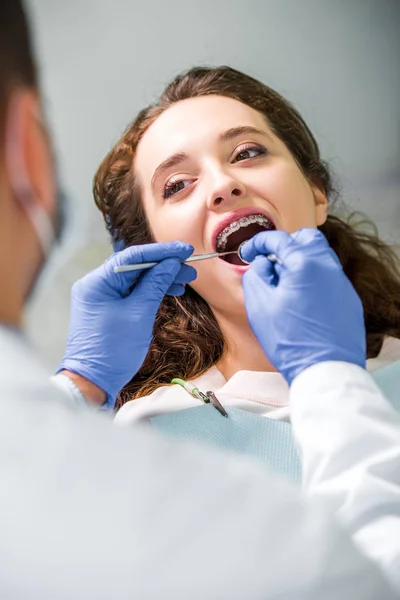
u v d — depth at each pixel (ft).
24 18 1.81
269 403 5.26
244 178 5.62
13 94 1.74
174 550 1.53
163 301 6.32
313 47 8.45
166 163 5.77
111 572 1.47
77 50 7.55
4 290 1.80
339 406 3.29
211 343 6.12
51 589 1.44
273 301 3.82
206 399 5.20
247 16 8.28
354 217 8.02
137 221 6.19
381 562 3.02
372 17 8.63
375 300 6.66
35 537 1.51
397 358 5.83
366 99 8.49
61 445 1.67
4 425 1.67
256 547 1.57
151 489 1.63
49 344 7.04
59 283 7.09
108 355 4.60
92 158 7.38
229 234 5.72
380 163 8.41
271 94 6.45
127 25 7.78
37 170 1.78
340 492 3.18
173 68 7.93
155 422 5.17
